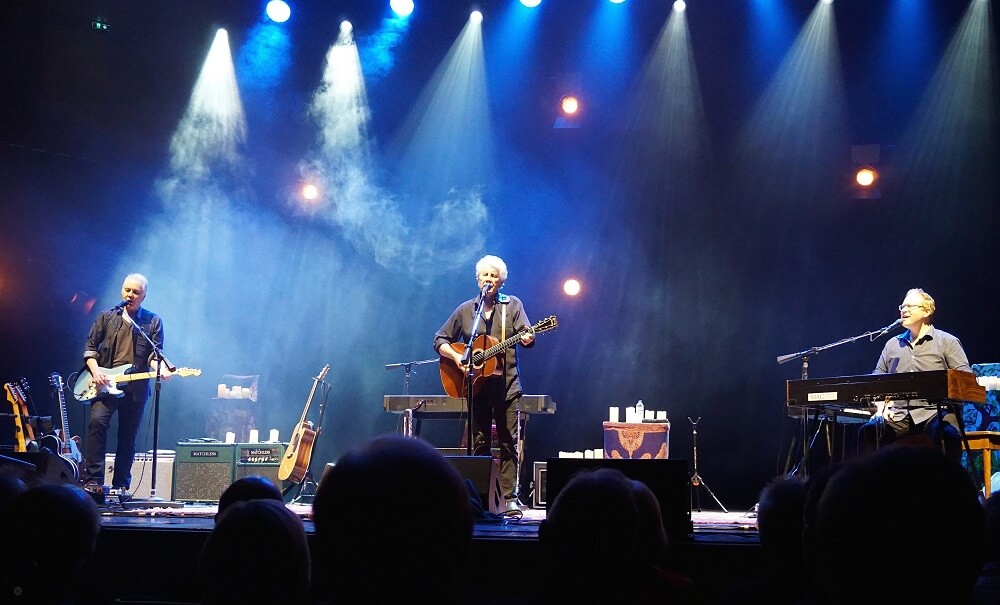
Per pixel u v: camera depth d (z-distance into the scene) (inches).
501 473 235.8
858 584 46.4
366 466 53.9
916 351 255.3
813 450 338.0
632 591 89.6
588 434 393.7
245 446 341.4
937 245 368.2
